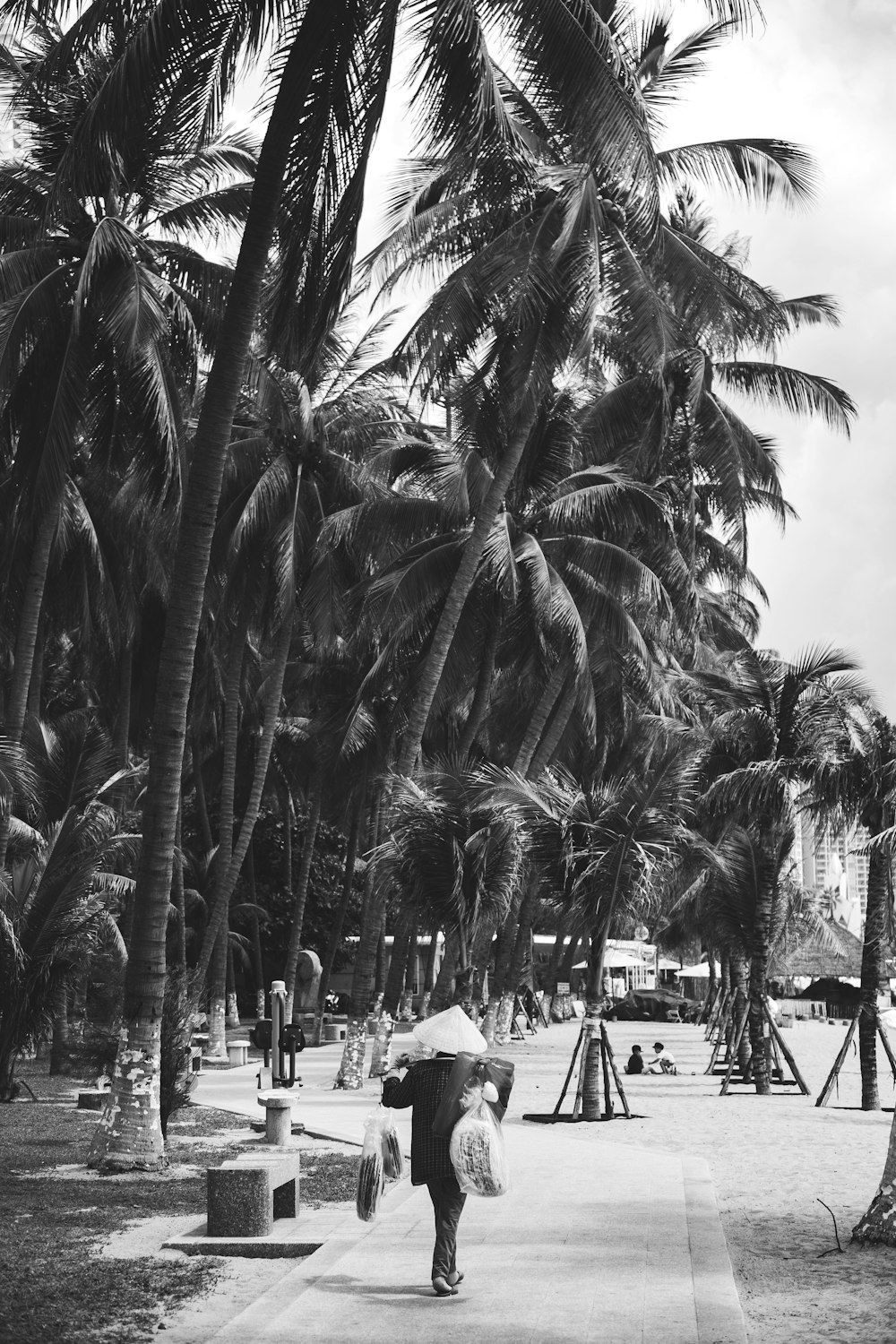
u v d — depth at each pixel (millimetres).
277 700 31938
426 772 23203
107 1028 20938
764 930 26516
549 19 12984
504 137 15648
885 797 23344
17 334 20453
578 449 29406
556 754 38875
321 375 29984
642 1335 6895
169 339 22344
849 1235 10023
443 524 27953
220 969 33500
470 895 22609
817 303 30750
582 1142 15719
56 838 20781
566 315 22188
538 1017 53938
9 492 24766
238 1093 22922
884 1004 48844
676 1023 65375
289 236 14867
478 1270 8500
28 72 20141
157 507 24484
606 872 19875
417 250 25469
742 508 31391
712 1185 12141
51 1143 15281
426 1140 8062
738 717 25594
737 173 25719
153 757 13656
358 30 13711
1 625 29219
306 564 31359
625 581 27547
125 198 22609
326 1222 10211
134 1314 7469
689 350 27125
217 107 14812
